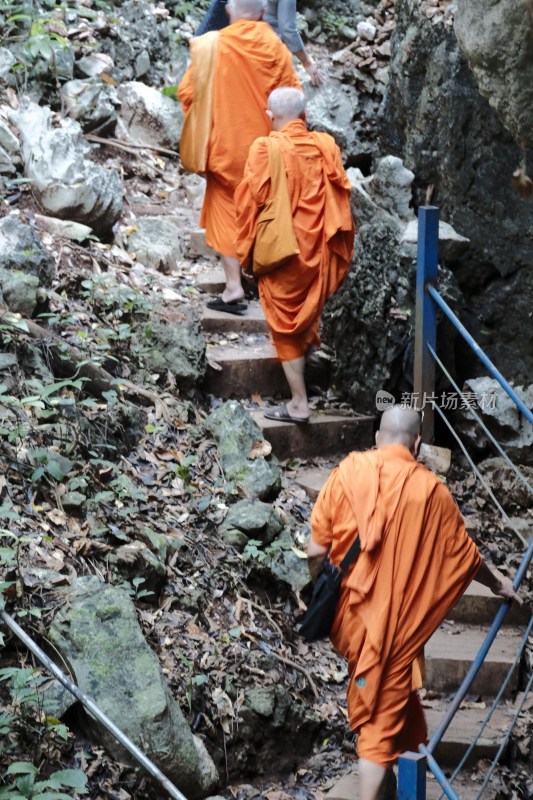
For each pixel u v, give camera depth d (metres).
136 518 7.41
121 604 6.45
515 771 7.14
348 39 13.95
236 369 9.49
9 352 7.85
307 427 9.24
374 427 9.69
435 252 8.72
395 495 6.21
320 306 8.80
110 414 8.02
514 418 9.34
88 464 7.49
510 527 8.69
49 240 9.55
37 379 7.76
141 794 5.92
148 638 6.70
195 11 14.16
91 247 9.93
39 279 8.79
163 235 10.65
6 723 5.68
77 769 5.75
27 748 5.75
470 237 9.63
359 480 6.27
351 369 9.81
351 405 9.84
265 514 7.91
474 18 7.02
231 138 9.53
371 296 9.60
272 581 7.71
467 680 6.10
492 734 7.21
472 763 7.14
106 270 9.76
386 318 9.50
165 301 9.73
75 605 6.38
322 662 7.50
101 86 11.73
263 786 6.73
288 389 9.73
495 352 9.70
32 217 9.77
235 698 6.76
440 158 9.72
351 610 6.26
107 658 6.22
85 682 6.12
